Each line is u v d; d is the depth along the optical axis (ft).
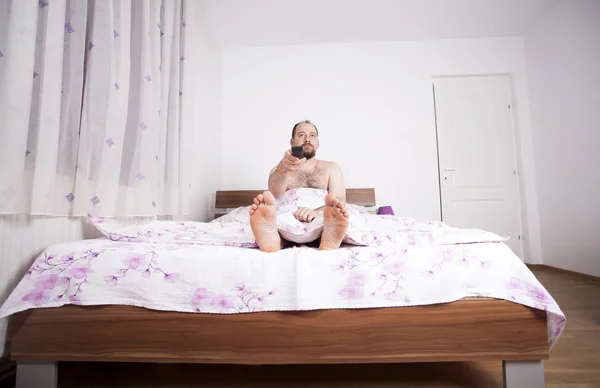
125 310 2.55
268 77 9.34
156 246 2.88
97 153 3.58
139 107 4.40
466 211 9.31
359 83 9.29
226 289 2.55
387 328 2.49
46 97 2.92
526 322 2.48
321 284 2.52
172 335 2.52
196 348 2.52
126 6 4.10
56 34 3.02
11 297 2.54
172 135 5.46
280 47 9.41
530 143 9.21
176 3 5.73
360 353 2.49
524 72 9.30
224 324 2.52
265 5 7.61
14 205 2.61
